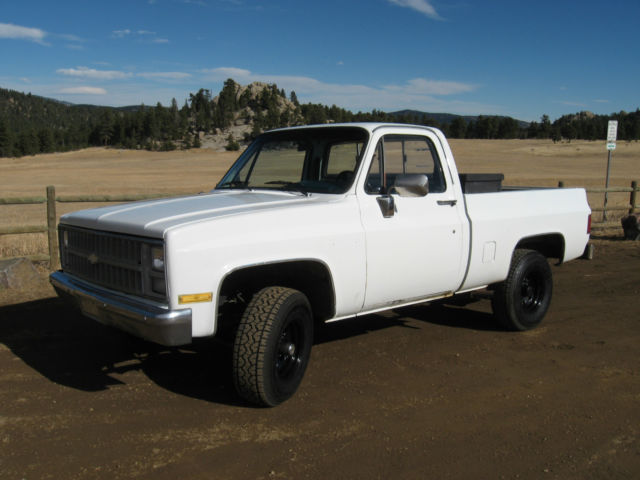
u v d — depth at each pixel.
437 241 4.69
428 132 4.80
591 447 3.34
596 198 25.44
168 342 3.32
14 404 3.79
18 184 52.22
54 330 5.45
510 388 4.20
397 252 4.42
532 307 5.68
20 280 7.20
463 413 3.77
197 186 45.94
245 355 3.59
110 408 3.75
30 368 4.46
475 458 3.20
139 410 3.73
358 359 4.77
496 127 174.75
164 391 4.05
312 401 3.92
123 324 3.61
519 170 64.69
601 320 6.03
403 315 6.20
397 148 4.57
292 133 4.86
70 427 3.47
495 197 5.24
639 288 7.54
